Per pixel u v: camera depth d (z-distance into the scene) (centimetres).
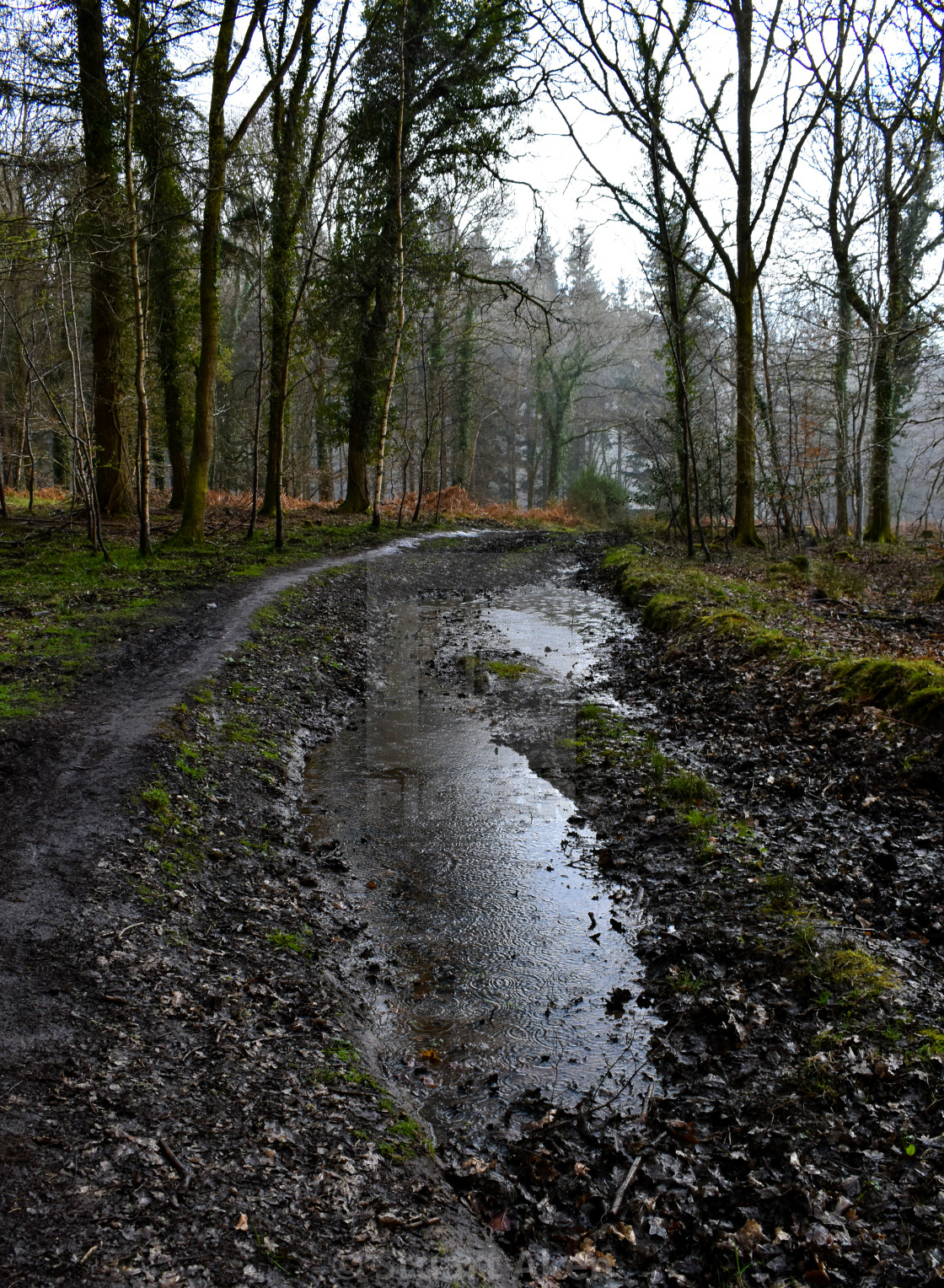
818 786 687
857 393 2373
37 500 2686
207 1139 329
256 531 2098
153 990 422
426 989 471
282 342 2083
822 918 497
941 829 580
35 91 1455
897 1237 292
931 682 734
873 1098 356
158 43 1505
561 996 464
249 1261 275
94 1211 286
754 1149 345
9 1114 325
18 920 458
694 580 1627
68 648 950
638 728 900
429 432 3002
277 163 1891
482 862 615
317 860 611
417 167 2461
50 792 611
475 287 2909
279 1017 423
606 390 5459
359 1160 333
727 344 3152
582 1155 353
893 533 2898
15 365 2523
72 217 1299
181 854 564
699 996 451
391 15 2214
